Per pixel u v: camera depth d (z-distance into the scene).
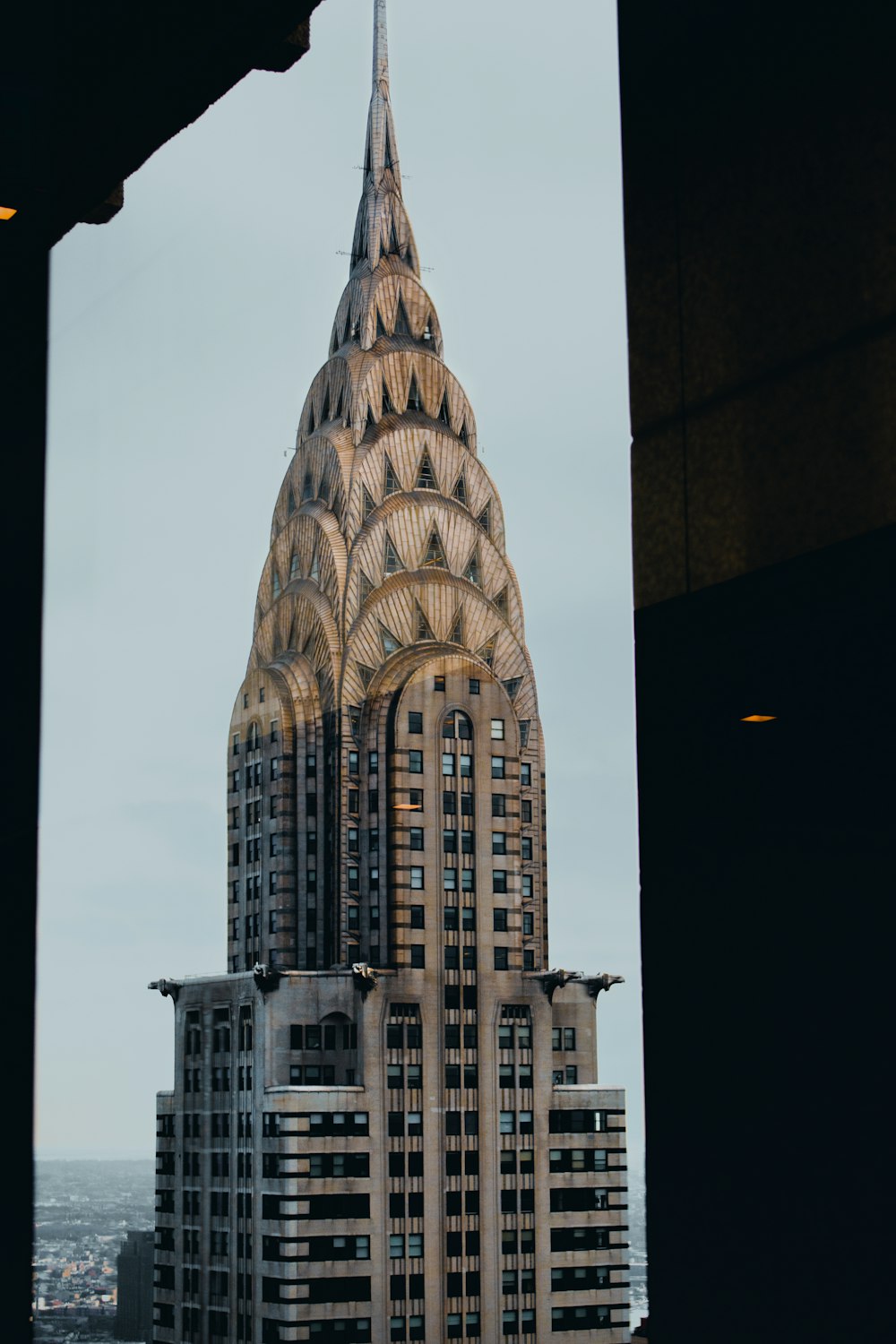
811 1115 7.67
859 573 7.68
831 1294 7.50
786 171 8.19
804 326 8.06
